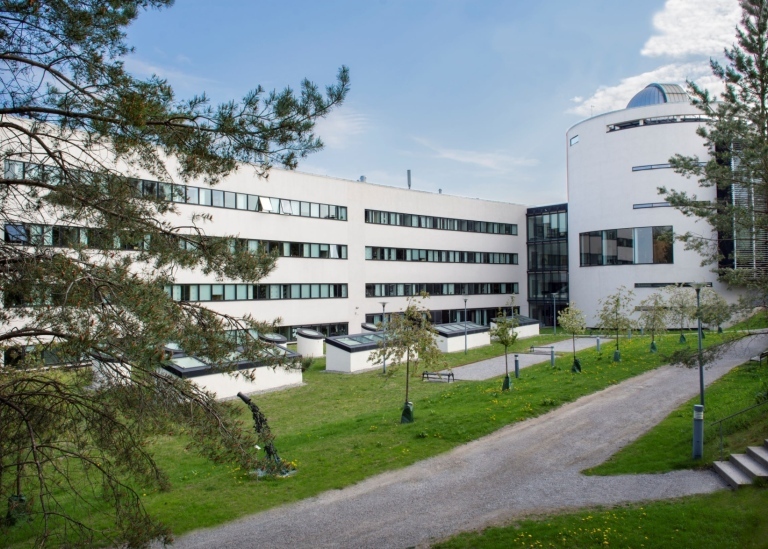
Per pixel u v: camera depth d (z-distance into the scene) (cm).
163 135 879
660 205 4975
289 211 4259
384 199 5069
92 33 825
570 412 1869
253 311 4006
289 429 1933
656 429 1603
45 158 884
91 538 796
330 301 4566
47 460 752
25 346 828
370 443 1617
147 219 905
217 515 1153
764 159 1609
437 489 1255
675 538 937
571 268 5703
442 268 5584
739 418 1547
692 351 1716
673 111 4944
